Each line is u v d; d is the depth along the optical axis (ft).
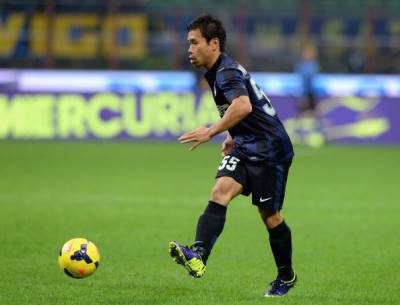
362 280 90.53
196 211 143.13
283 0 329.11
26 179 186.19
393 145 285.64
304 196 164.96
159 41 306.35
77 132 283.59
